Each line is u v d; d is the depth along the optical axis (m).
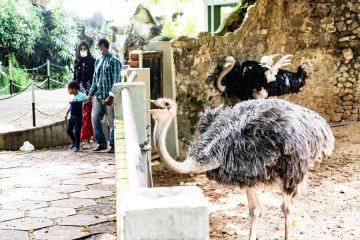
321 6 9.91
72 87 8.17
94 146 8.68
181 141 7.86
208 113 4.48
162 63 7.59
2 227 4.58
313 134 4.26
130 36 13.09
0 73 15.78
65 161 7.39
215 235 4.90
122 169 3.01
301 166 4.14
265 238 4.84
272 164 4.01
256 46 8.86
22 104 11.56
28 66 18.58
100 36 19.53
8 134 8.62
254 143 3.98
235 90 7.92
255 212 4.37
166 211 1.54
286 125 4.07
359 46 10.28
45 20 19.08
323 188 6.42
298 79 8.40
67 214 4.92
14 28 17.73
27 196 5.50
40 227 4.58
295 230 5.03
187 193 1.66
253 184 4.06
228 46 8.36
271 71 7.81
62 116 9.98
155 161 7.43
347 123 10.27
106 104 7.73
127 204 1.57
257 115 4.11
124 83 5.04
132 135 3.22
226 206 5.71
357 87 10.37
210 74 8.10
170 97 7.62
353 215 5.48
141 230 1.54
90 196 5.50
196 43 7.86
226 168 4.00
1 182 6.09
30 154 8.08
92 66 8.81
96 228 4.58
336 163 7.57
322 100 10.26
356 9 10.17
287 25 9.51
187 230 1.54
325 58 10.15
